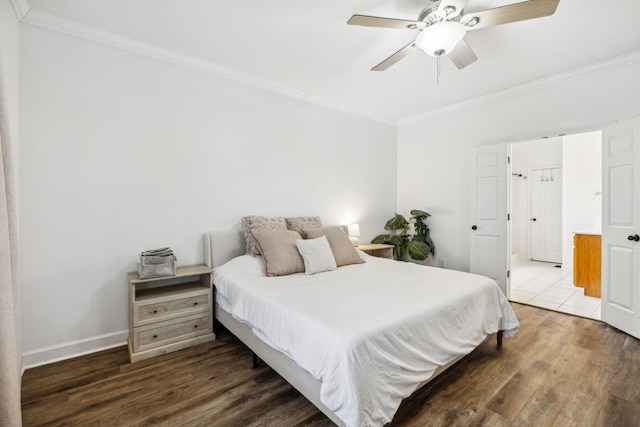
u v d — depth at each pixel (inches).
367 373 53.2
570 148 207.8
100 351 93.4
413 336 63.7
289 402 68.9
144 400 69.3
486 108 151.1
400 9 83.7
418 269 110.8
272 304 72.7
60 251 88.5
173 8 82.8
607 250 112.8
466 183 161.2
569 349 93.6
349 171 167.8
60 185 88.3
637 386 73.7
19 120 82.1
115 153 97.3
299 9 83.7
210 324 101.8
